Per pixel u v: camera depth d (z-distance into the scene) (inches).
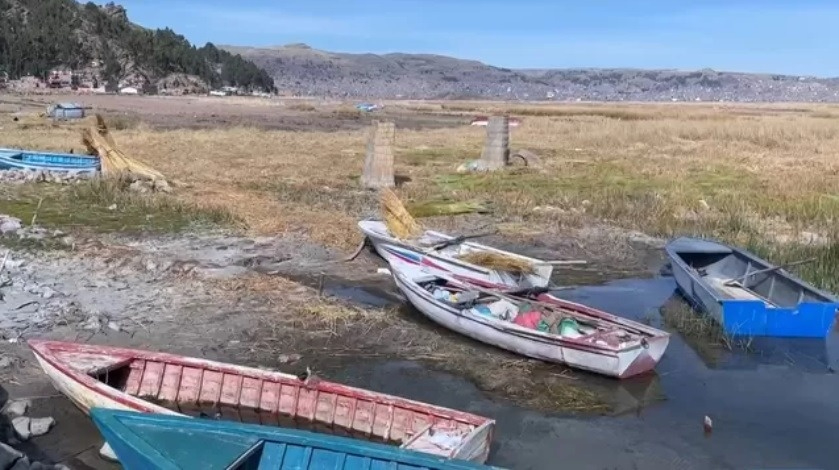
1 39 5049.2
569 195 990.4
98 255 640.4
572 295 618.2
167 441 271.4
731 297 579.2
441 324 512.4
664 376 457.7
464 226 831.7
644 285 649.0
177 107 3181.6
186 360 374.0
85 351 377.1
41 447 337.4
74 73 5157.5
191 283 581.0
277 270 641.6
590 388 435.2
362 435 343.0
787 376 462.9
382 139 1045.8
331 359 459.2
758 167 1288.1
